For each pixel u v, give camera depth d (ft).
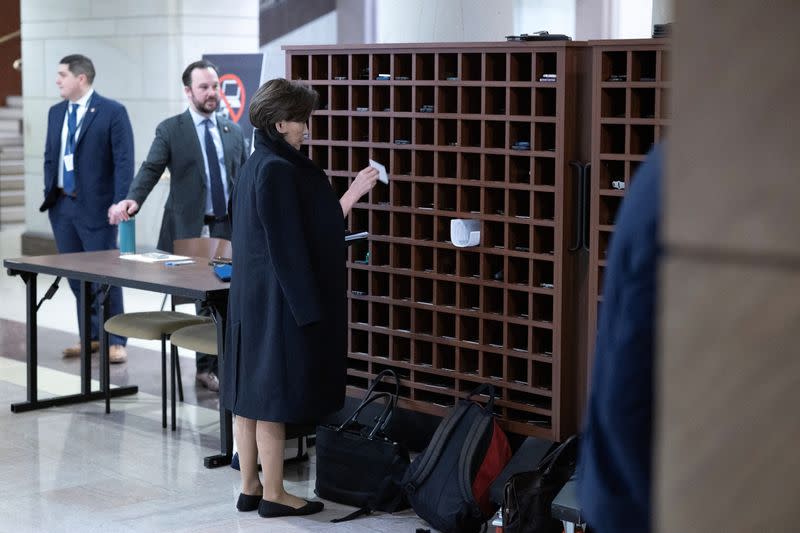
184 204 19.31
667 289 2.18
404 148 14.12
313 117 15.12
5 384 19.67
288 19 25.98
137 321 16.99
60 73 21.04
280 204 11.97
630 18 18.31
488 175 13.46
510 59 13.00
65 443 16.16
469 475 12.33
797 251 2.02
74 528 12.77
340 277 12.66
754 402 2.12
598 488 3.71
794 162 2.01
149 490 14.15
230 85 25.07
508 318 13.39
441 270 14.15
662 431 2.23
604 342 3.76
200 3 29.60
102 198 21.24
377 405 15.16
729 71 2.06
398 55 14.19
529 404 13.39
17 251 36.63
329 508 13.52
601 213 12.41
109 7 31.01
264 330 12.51
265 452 13.03
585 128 12.68
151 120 30.30
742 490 2.16
